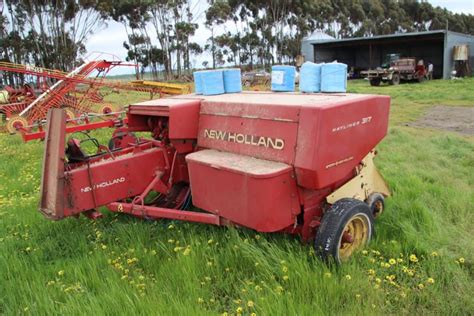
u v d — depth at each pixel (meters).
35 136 10.59
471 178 6.92
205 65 72.44
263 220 3.76
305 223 4.21
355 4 86.44
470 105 18.28
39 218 5.75
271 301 3.36
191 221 4.79
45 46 48.66
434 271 3.89
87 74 17.50
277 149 3.96
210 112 4.68
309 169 3.71
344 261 4.05
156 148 5.20
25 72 16.95
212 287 3.78
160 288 3.74
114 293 3.59
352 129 4.08
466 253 4.17
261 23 69.56
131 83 19.17
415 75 34.06
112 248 4.70
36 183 7.76
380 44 46.53
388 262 4.11
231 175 3.87
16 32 48.28
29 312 3.52
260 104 4.14
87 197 4.56
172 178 5.23
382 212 5.17
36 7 47.94
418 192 5.94
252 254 4.05
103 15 53.81
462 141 10.00
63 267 4.35
